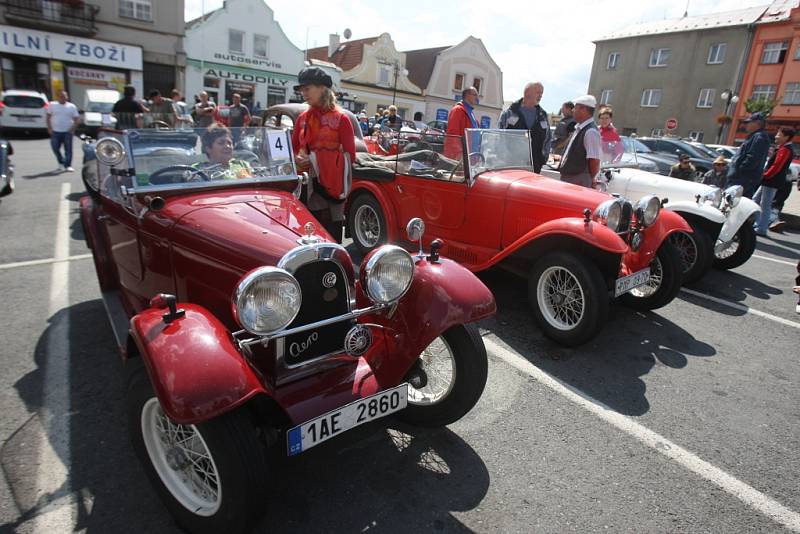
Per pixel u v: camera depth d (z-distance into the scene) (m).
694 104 33.94
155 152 2.86
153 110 8.51
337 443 2.71
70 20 21.38
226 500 1.87
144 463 2.14
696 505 2.44
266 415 2.25
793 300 5.60
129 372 2.13
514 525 2.24
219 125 3.09
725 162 9.16
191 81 25.19
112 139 2.69
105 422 2.76
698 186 6.12
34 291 4.41
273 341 2.23
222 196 2.92
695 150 14.04
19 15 20.34
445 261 2.76
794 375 3.83
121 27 22.64
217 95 26.36
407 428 2.88
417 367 2.74
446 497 2.38
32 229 6.17
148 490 2.32
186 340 1.89
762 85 31.12
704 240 5.59
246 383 1.84
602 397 3.36
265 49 27.31
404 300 2.59
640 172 6.75
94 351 3.48
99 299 4.32
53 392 3.00
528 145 5.24
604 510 2.37
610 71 38.00
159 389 1.77
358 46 33.78
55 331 3.73
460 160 4.79
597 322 3.70
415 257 2.76
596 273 3.71
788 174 9.84
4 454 2.48
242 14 25.94
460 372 2.62
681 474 2.66
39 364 3.29
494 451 2.74
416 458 2.65
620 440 2.91
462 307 2.50
